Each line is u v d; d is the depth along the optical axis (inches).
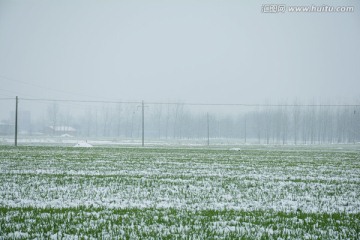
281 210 799.7
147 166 1631.4
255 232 626.2
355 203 898.7
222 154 2498.8
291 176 1375.5
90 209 764.6
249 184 1153.4
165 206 819.4
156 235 598.5
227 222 685.9
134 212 752.3
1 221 668.7
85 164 1665.8
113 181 1165.7
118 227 641.6
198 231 625.6
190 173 1407.5
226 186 1106.7
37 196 911.0
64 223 662.5
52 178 1208.2
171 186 1088.2
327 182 1231.5
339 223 695.7
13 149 2615.7
